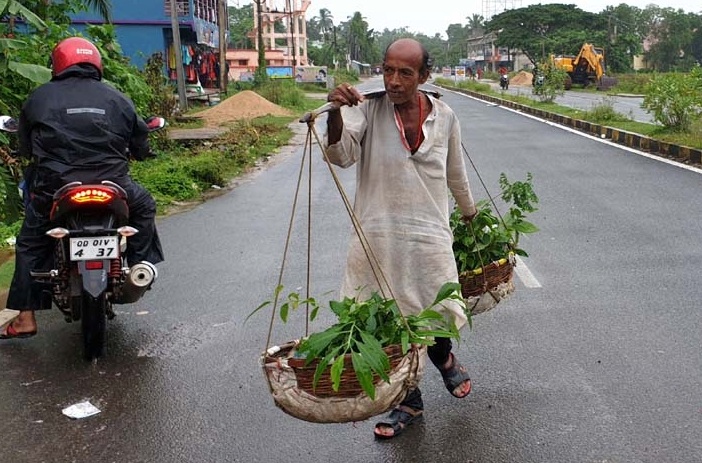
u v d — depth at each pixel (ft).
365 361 8.48
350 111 10.09
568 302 16.87
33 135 13.83
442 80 221.05
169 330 15.85
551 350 14.21
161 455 10.88
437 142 10.29
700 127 45.62
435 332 9.31
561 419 11.52
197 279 19.51
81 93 13.89
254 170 40.88
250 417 11.96
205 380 13.37
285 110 86.12
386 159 10.18
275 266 20.54
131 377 13.55
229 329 15.87
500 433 11.16
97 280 13.11
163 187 31.55
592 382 12.78
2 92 26.23
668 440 10.80
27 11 23.26
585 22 254.68
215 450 10.98
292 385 8.93
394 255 10.34
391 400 9.05
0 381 13.47
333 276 19.43
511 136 56.34
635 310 16.25
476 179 34.96
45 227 14.43
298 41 229.86
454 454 10.62
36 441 11.34
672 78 47.91
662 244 21.71
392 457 10.61
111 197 13.29
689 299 16.87
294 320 16.29
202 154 40.68
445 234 10.52
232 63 197.06
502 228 12.76
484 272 11.82
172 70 101.45
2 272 20.03
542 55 238.07
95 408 12.36
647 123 57.82
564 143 50.49
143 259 15.40
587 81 154.92
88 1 37.55
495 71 336.90
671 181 32.94
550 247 21.66
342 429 11.50
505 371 13.34
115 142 14.07
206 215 28.14
